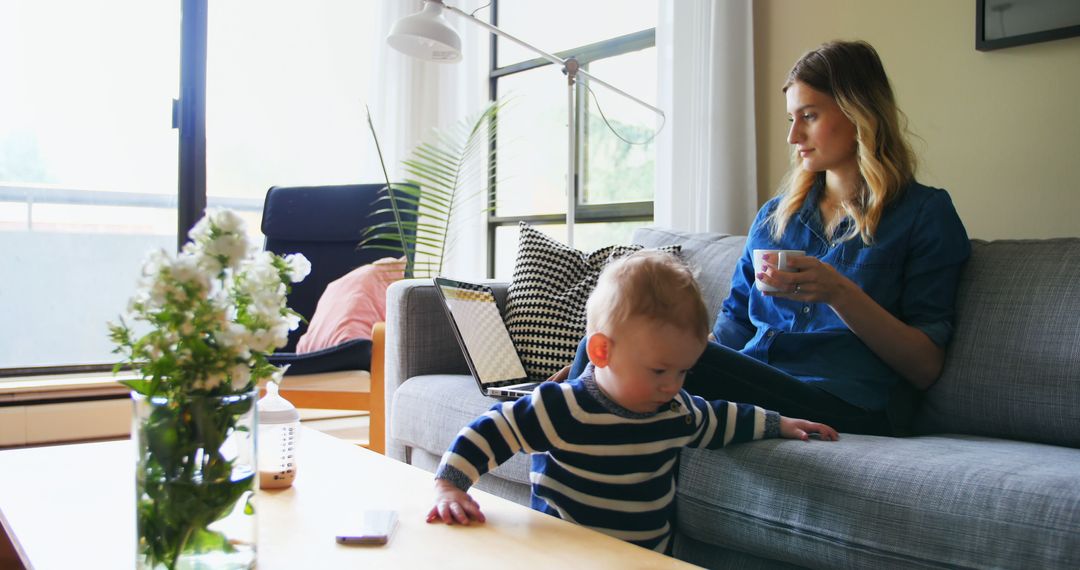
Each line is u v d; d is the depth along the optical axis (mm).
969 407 1421
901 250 1502
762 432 1236
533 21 3693
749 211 2473
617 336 1045
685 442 1157
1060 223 1884
